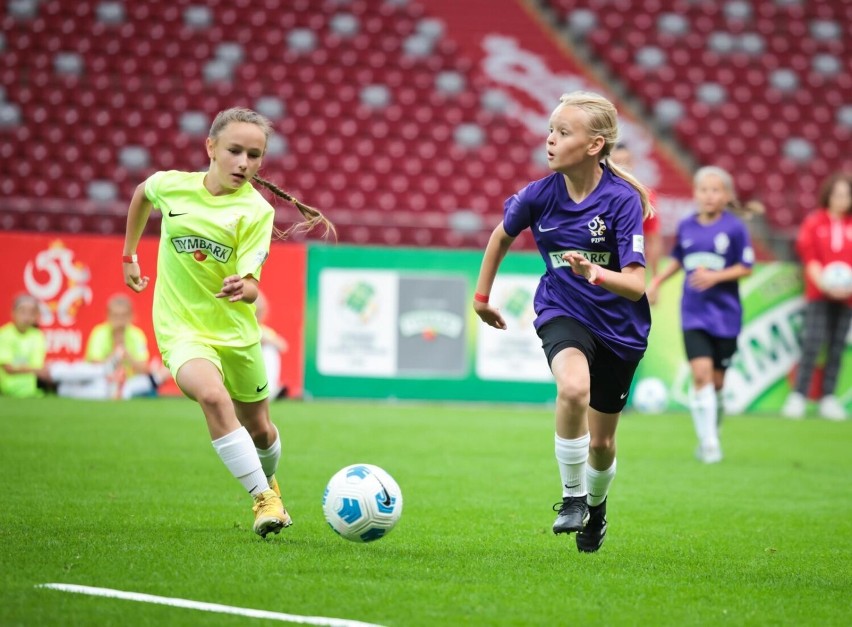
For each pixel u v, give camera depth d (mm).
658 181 43312
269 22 44406
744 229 19500
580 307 10125
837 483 16562
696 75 45688
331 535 10852
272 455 11227
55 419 21422
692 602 8406
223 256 10453
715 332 19484
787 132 44688
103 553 9391
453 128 42688
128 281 11234
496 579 8969
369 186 40719
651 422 25750
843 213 28609
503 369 28359
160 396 27766
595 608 8062
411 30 45094
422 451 18812
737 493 15297
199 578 8508
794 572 9852
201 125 41719
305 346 28078
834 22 47531
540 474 16438
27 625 7094
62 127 40906
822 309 28672
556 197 10156
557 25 46188
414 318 28250
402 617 7559
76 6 43375
